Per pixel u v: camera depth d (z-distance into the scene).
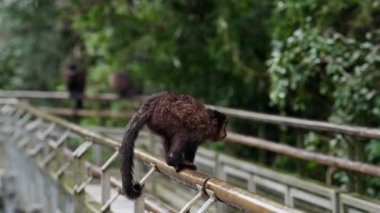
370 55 6.22
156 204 3.94
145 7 10.22
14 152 11.00
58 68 16.00
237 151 9.19
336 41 6.54
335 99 6.89
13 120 11.38
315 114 8.07
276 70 6.88
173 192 7.61
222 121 4.04
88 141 5.57
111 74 12.45
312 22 7.23
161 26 10.27
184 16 10.02
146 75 10.74
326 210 5.12
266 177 6.08
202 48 10.03
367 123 6.47
